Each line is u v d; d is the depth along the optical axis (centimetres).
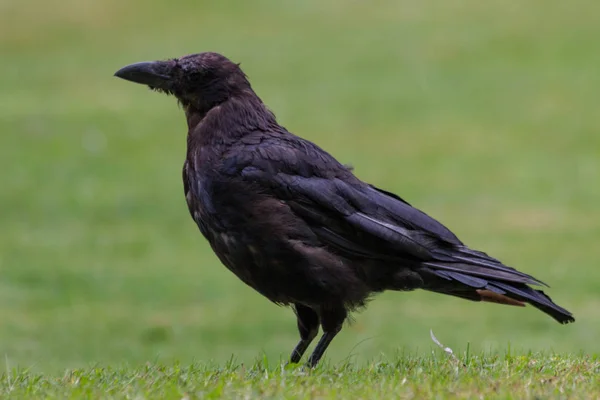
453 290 746
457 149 2453
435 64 3070
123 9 3650
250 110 761
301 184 716
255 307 1530
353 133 2567
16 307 1514
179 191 2181
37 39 3416
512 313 1503
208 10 3644
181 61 773
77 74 3083
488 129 2572
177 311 1512
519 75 2938
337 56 3178
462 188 2197
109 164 2348
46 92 2903
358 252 721
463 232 1919
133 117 2664
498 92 2822
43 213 2048
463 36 3275
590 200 2091
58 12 3616
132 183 2233
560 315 711
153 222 2003
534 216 2003
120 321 1452
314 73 3039
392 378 628
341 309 730
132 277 1681
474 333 1394
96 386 624
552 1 3488
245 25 3506
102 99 2830
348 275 718
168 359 1273
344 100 2802
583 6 3428
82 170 2308
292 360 761
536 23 3331
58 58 3250
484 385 598
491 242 1848
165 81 771
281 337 1392
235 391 588
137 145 2473
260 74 3052
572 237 1858
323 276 712
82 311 1504
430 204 2100
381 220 723
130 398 583
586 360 696
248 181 716
